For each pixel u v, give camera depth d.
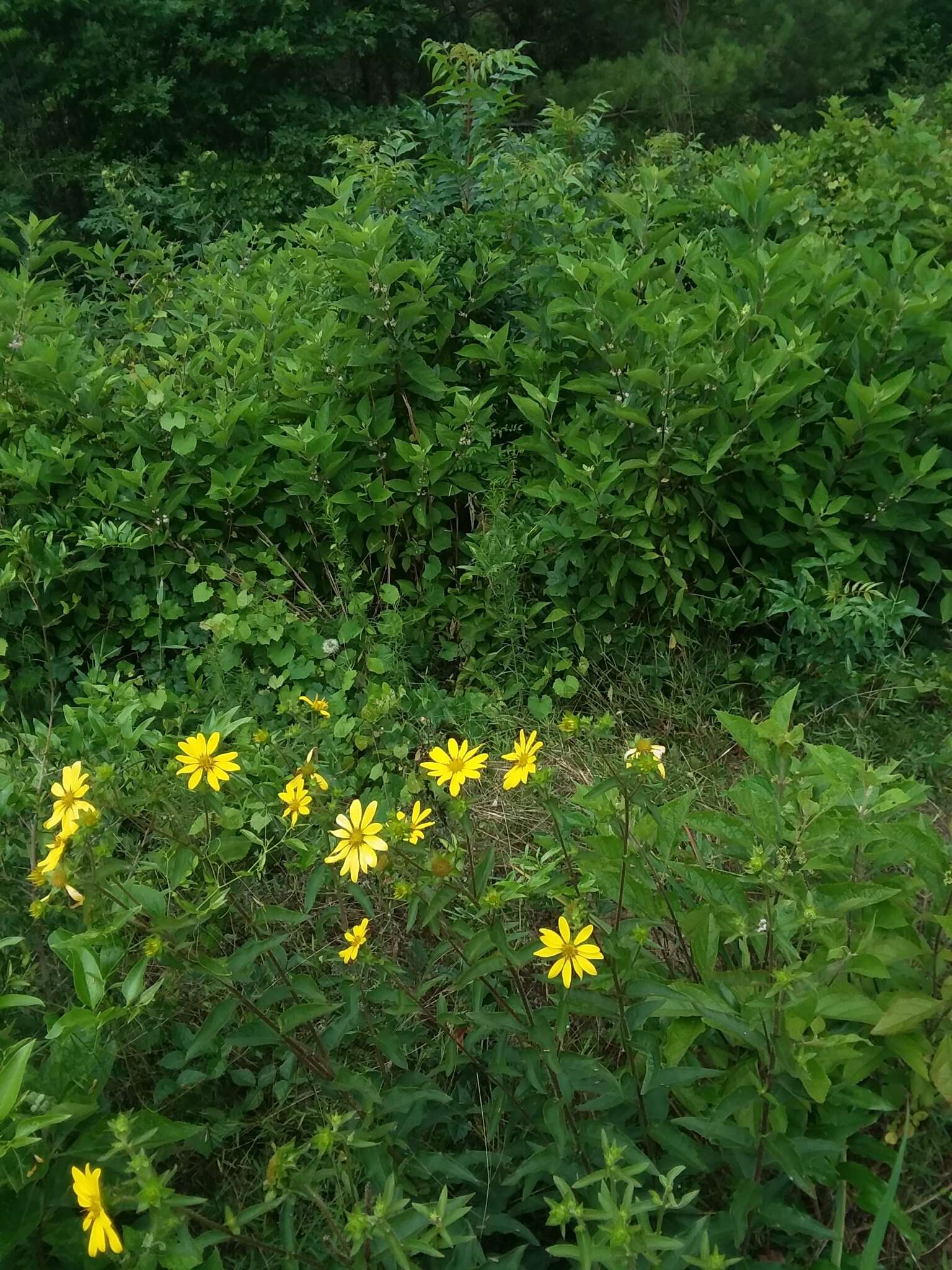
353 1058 2.10
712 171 5.87
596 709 3.38
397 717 3.18
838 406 3.54
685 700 3.37
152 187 9.31
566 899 2.21
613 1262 1.44
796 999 1.65
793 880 1.87
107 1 10.41
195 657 3.45
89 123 11.26
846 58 14.09
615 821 1.92
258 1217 1.84
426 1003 2.27
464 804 1.83
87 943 1.71
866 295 3.56
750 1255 1.80
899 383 3.21
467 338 3.92
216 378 4.01
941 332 3.46
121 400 3.70
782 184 5.44
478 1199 1.83
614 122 13.33
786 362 3.29
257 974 2.12
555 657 3.48
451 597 3.62
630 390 3.39
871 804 1.99
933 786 2.98
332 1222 1.56
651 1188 1.78
